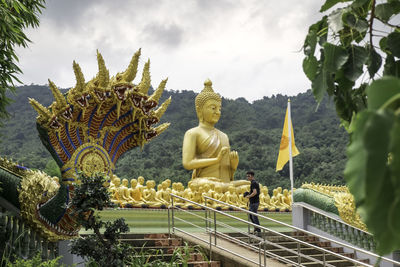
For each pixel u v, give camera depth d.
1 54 11.23
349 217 15.09
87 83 9.95
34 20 12.08
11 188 9.47
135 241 11.33
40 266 8.40
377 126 1.72
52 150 9.80
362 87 3.39
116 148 11.01
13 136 53.03
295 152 18.72
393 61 3.12
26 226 9.49
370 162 1.72
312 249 13.63
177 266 9.63
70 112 9.65
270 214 17.61
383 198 1.73
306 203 17.11
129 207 13.30
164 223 13.77
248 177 13.67
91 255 8.64
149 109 10.67
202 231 14.65
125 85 10.15
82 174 8.62
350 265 13.28
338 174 41.88
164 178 41.00
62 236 9.67
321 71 3.03
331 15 3.07
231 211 15.88
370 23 3.04
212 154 17.61
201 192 15.54
